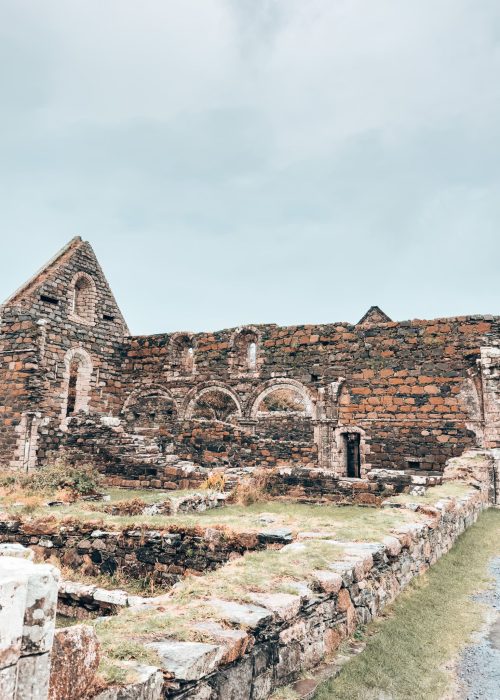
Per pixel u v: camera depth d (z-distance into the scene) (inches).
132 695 120.0
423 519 366.6
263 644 164.9
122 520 398.0
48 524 412.5
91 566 390.0
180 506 543.5
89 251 1138.7
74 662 112.3
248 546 337.1
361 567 239.0
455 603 294.0
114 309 1169.4
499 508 666.2
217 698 141.6
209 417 1253.1
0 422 948.0
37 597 96.6
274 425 1289.4
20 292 1014.4
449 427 865.5
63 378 1037.2
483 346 861.8
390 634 233.6
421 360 903.1
